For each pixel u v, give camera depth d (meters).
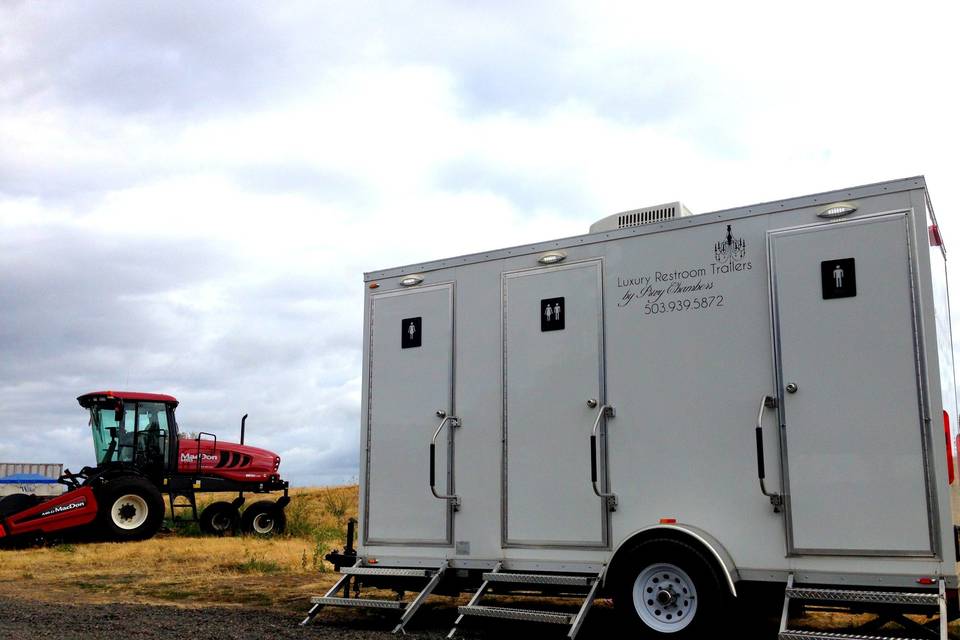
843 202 6.47
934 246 6.41
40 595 9.77
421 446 8.21
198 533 18.05
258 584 10.60
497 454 7.76
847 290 6.34
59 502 15.63
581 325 7.51
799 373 6.44
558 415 7.49
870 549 6.01
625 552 6.75
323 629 7.65
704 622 6.28
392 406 8.47
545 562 7.35
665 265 7.18
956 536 6.09
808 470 6.30
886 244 6.25
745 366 6.69
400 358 8.51
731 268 6.87
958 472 6.61
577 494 7.28
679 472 6.84
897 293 6.17
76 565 12.66
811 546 6.22
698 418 6.83
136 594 9.84
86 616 8.12
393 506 8.27
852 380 6.23
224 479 18.61
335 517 20.73
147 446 17.84
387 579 8.20
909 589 5.86
